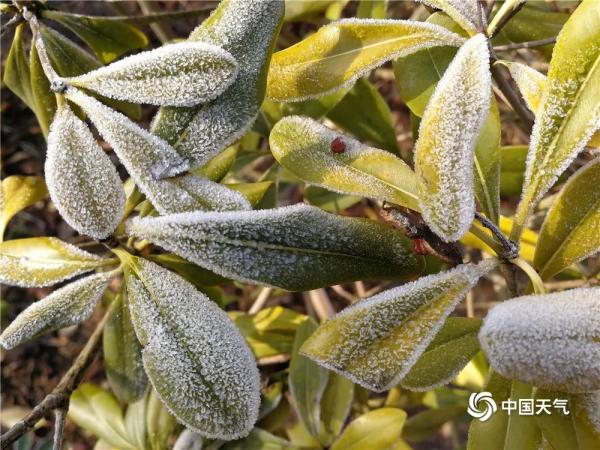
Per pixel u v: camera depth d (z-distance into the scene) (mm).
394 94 448
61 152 198
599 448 186
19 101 445
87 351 246
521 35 267
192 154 202
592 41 184
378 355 184
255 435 269
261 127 281
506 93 241
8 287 428
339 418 279
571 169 272
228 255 192
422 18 307
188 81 198
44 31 255
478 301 407
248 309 403
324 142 205
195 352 197
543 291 184
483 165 212
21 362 437
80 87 207
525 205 191
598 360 165
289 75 215
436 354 202
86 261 216
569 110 188
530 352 165
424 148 178
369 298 186
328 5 283
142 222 190
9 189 254
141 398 256
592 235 197
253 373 199
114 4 353
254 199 232
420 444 434
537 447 194
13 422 380
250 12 201
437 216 178
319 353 186
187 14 287
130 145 197
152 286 203
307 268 196
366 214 385
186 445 264
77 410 294
